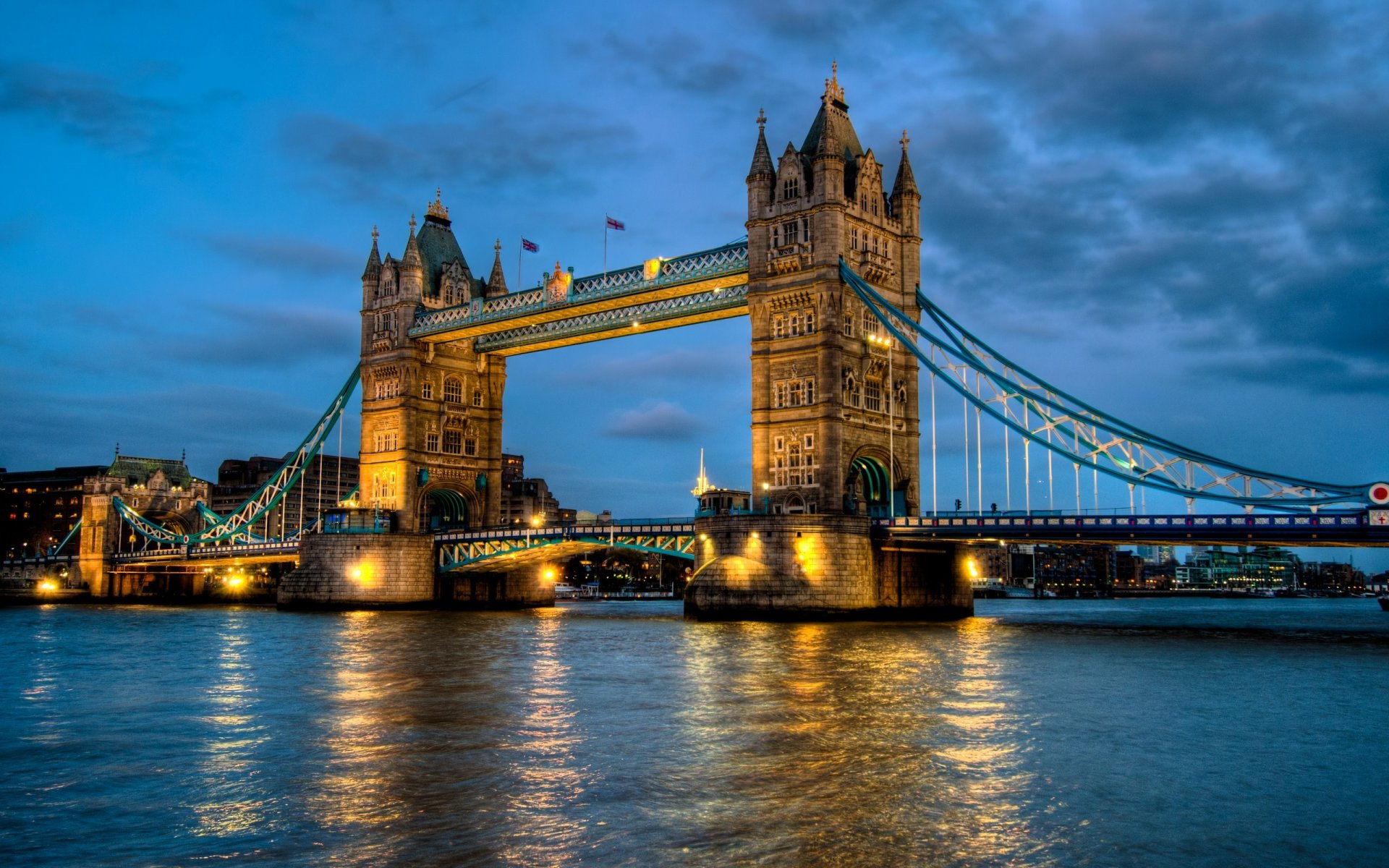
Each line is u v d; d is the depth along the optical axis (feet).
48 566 616.80
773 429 325.42
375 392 441.68
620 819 82.79
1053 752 105.91
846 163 337.11
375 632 278.46
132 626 318.45
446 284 442.09
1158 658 195.62
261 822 82.89
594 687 154.30
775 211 330.54
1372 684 158.51
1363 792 91.25
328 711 134.62
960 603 349.41
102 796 91.25
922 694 144.87
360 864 73.15
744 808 85.66
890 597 323.98
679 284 350.43
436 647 225.56
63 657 211.82
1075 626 304.09
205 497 629.51
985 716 126.31
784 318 327.26
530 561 418.31
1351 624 363.97
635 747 108.68
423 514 451.94
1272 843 77.51
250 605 533.55
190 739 116.47
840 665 180.34
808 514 307.78
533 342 428.15
